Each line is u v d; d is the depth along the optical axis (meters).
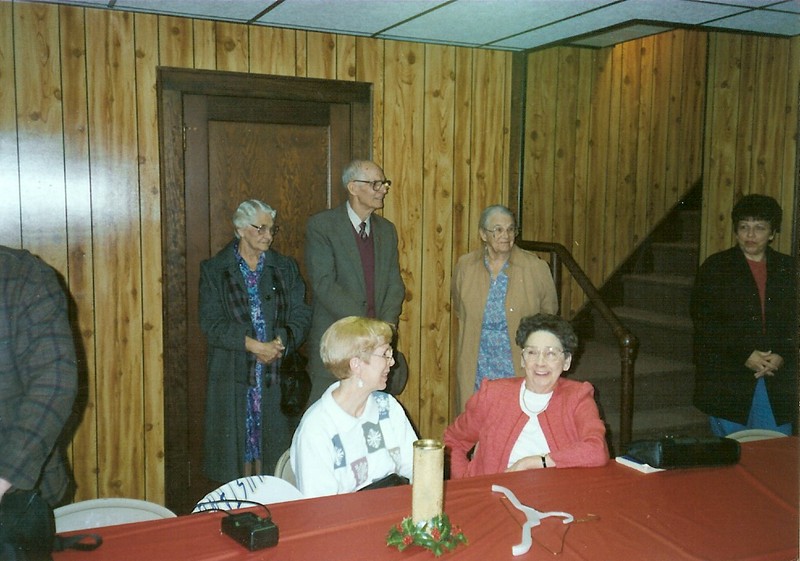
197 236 3.53
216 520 1.63
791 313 2.93
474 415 2.33
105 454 3.43
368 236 3.50
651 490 1.85
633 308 4.97
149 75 3.34
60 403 1.75
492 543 1.53
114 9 3.24
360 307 3.39
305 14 3.26
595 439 2.08
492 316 3.35
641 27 3.84
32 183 3.21
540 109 4.58
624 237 5.02
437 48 3.91
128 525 1.60
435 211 4.01
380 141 3.84
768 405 2.96
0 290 1.74
